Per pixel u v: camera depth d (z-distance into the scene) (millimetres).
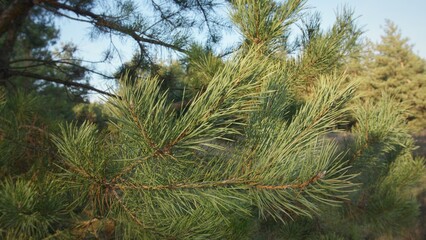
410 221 2727
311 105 1245
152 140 961
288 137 1169
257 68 921
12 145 1680
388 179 2602
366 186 2551
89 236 1412
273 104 1280
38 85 6871
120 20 3615
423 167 2658
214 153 1248
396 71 30203
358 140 2180
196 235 1229
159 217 1249
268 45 1583
